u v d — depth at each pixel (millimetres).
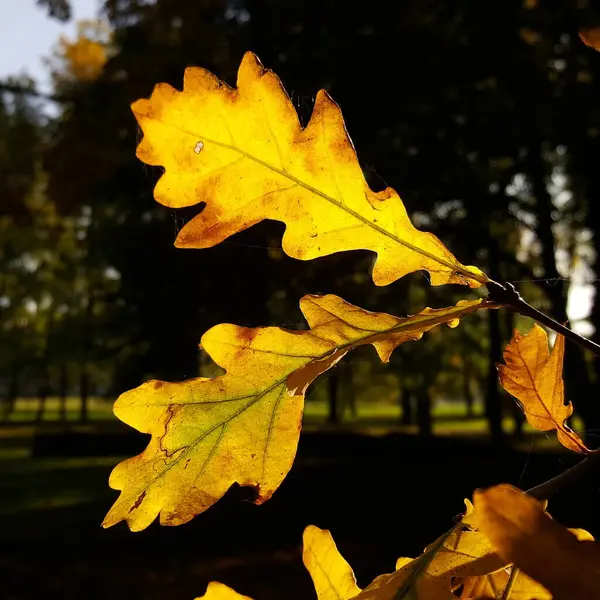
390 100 10062
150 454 856
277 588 7723
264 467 860
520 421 23500
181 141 824
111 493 13328
